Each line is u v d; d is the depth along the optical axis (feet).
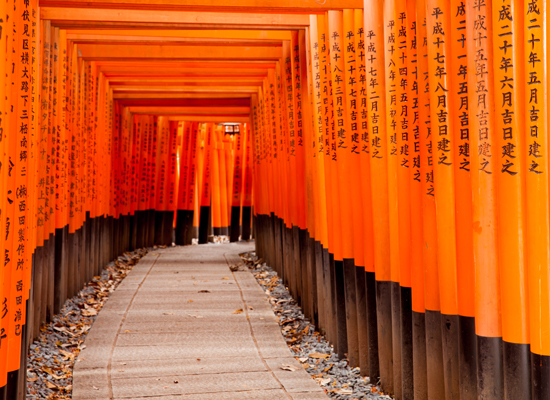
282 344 17.02
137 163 39.63
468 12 9.40
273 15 18.02
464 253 9.93
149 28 18.28
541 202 8.29
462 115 9.88
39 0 14.58
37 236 17.20
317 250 18.26
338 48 15.30
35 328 16.84
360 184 14.58
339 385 13.76
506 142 8.73
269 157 28.09
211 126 45.19
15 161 11.00
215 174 45.80
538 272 8.30
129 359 15.43
